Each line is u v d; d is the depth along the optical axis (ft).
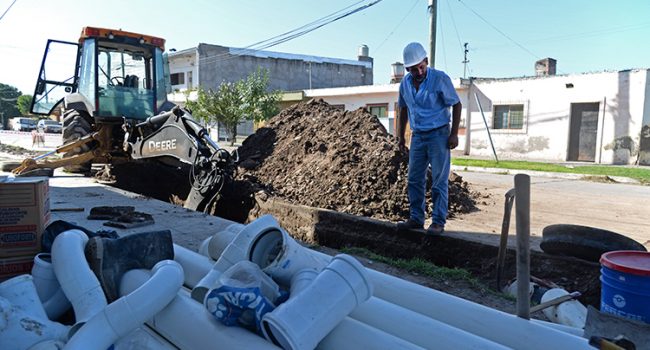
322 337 7.40
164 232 11.24
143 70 32.83
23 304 8.70
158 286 8.42
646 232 18.19
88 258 10.20
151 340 8.45
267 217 9.67
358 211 20.97
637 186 32.24
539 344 7.84
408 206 20.42
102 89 30.66
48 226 12.11
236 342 7.50
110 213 18.81
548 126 63.16
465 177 37.01
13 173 30.01
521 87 64.95
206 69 98.89
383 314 8.41
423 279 14.03
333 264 8.04
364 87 78.48
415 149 16.37
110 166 33.12
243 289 7.75
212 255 11.32
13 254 11.59
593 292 12.74
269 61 104.99
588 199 25.96
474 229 17.95
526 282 8.41
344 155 24.82
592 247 13.04
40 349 7.79
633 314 8.19
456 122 15.64
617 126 57.41
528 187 8.26
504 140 67.10
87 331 7.68
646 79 54.90
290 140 30.07
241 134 91.45
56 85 34.35
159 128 25.95
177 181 31.17
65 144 31.91
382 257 16.03
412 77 15.87
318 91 84.74
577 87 60.23
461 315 8.74
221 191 24.29
